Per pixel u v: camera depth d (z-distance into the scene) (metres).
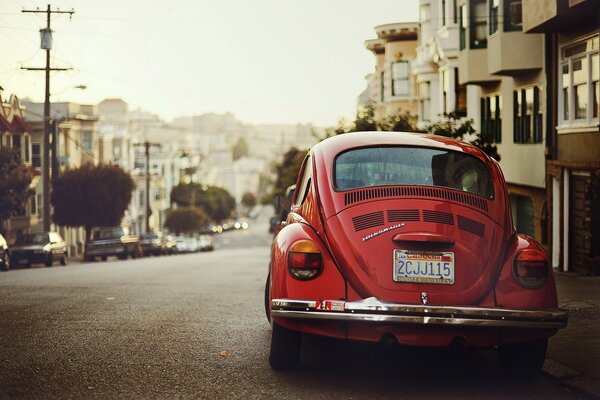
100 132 68.44
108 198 44.56
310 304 5.82
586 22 17.33
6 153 34.84
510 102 23.20
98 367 6.63
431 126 21.19
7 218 35.06
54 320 9.23
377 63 43.47
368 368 6.87
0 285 14.55
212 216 125.81
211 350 7.49
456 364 7.17
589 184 17.20
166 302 11.50
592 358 7.17
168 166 107.50
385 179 6.62
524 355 6.41
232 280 17.83
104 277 18.22
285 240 6.21
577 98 18.38
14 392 5.69
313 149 7.38
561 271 18.98
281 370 6.63
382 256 5.98
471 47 23.84
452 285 5.96
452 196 6.44
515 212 24.94
